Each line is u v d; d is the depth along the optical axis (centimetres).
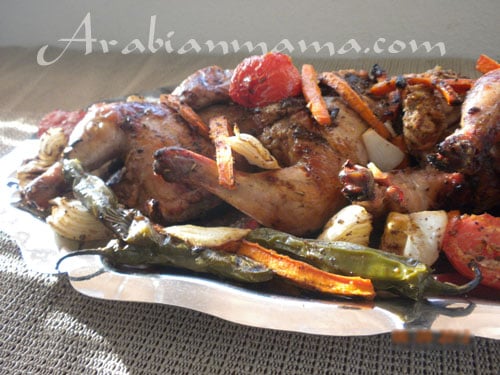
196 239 27
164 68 62
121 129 33
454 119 28
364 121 30
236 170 30
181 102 33
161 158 29
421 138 28
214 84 34
